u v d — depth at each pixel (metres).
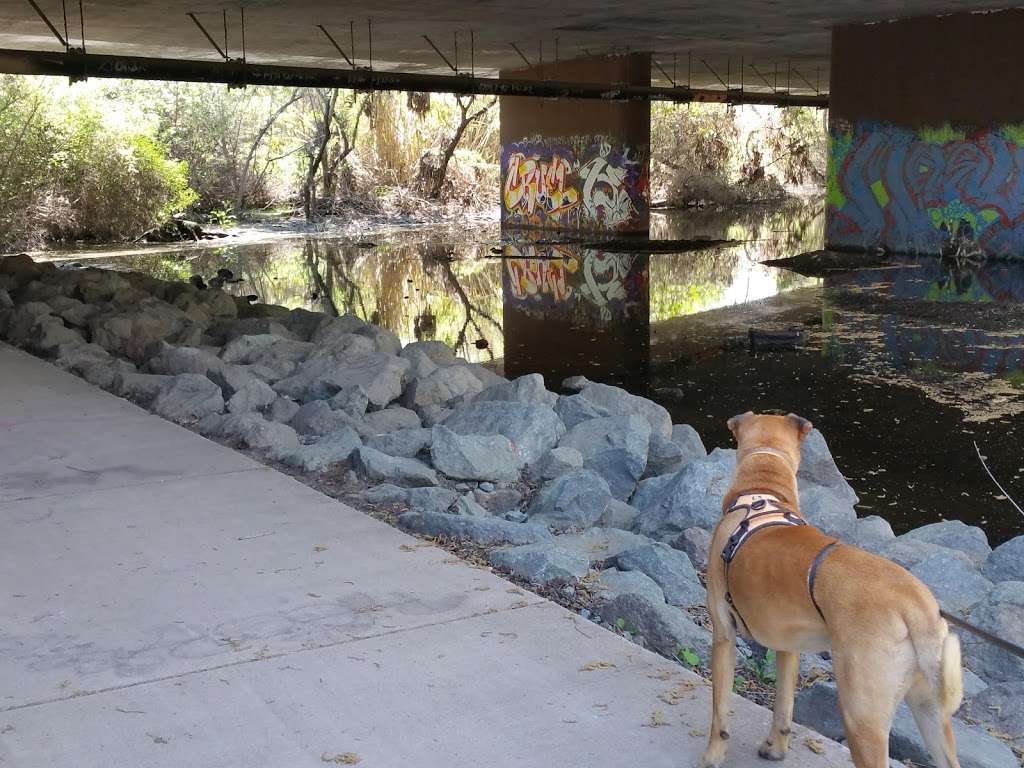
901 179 26.17
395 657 4.57
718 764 3.68
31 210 32.81
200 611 5.04
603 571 5.93
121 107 37.16
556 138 36.28
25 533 6.09
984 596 5.29
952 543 6.68
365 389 9.56
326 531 6.13
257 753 3.84
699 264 25.70
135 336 12.71
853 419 10.92
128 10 22.94
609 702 4.20
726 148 54.84
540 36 28.70
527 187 37.94
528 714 4.11
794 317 17.42
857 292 20.22
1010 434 10.22
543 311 19.02
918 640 3.01
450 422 8.70
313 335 13.13
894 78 25.95
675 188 52.00
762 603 3.36
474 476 7.69
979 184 24.88
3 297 14.42
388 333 12.41
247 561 5.67
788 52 33.78
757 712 4.13
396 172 45.81
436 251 30.17
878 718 3.04
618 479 7.78
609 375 13.52
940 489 8.70
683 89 30.75
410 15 24.23
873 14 24.84
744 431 3.94
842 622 3.11
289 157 44.94
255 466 7.39
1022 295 19.28
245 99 43.31
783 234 34.75
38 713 4.12
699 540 6.27
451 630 4.84
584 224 35.69
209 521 6.29
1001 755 3.98
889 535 6.73
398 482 7.47
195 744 3.90
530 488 7.80
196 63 20.88
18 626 4.88
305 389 9.95
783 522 3.48
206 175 42.44
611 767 3.75
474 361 14.71
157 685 4.33
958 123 25.03
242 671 4.45
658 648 5.00
